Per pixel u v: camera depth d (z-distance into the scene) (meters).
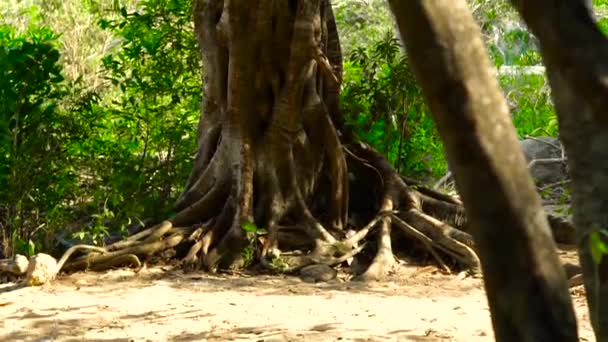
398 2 2.73
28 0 20.38
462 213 10.60
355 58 12.65
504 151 2.75
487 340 6.45
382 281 9.30
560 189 14.88
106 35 20.59
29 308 7.80
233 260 9.72
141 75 12.27
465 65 2.72
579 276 8.43
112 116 12.07
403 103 12.30
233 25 10.14
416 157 12.98
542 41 2.68
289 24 10.13
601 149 2.67
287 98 10.20
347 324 7.05
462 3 2.77
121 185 10.92
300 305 7.91
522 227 2.77
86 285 8.92
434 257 9.97
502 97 2.78
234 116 10.31
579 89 2.60
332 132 10.53
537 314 2.78
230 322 7.19
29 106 10.67
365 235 10.15
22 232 10.62
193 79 12.33
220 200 10.34
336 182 10.52
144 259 9.81
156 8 12.34
